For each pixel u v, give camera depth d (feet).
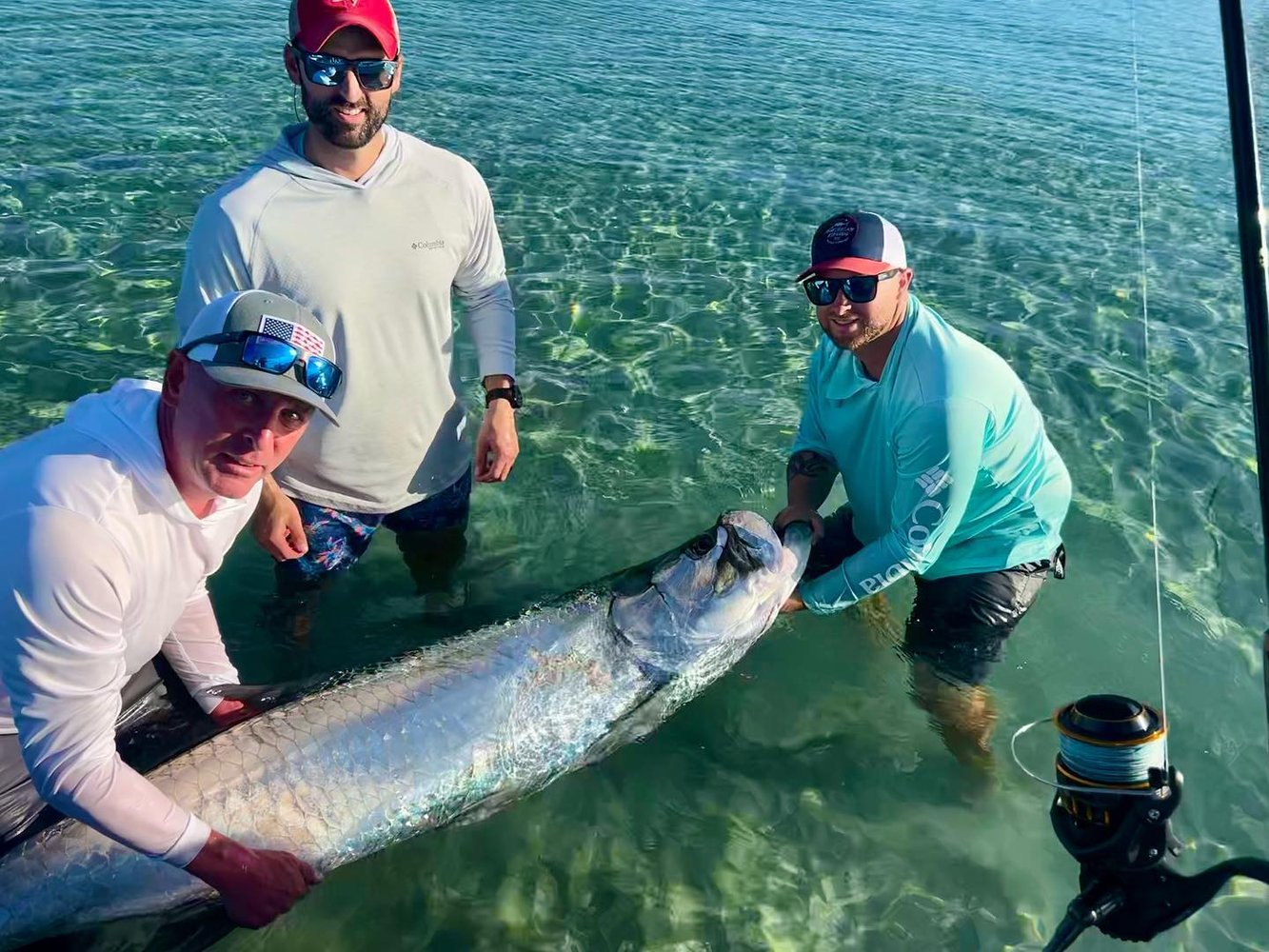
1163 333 8.43
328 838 4.01
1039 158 12.28
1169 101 14.90
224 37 14.90
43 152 10.44
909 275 4.47
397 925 4.00
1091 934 3.98
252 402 3.06
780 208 10.51
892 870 4.26
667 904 4.11
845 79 15.29
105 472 3.02
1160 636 4.77
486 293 5.34
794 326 8.38
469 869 4.22
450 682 4.35
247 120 11.69
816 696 5.06
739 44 17.12
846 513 5.65
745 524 4.83
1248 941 3.95
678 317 8.41
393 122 11.90
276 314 3.08
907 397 4.46
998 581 4.86
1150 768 3.16
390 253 4.63
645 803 4.53
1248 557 6.01
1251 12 9.29
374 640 5.38
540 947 3.95
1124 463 6.81
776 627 5.42
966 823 4.47
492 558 5.98
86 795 3.18
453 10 17.65
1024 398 4.74
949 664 5.02
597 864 4.27
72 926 3.68
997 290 9.01
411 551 5.85
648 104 13.43
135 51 13.85
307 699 4.20
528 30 16.78
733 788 4.60
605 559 6.02
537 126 12.30
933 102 14.34
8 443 6.38
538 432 6.99
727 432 7.06
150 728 4.15
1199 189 11.49
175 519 3.22
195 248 4.44
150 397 3.19
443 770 4.25
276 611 5.47
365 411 4.87
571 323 8.25
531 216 9.96
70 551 2.92
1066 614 5.53
